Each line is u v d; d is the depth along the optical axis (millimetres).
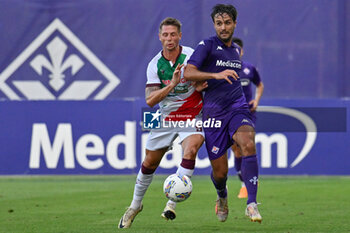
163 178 38844
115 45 36750
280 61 36250
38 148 37062
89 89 36969
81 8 36750
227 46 20734
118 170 37062
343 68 36062
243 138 19406
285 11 36000
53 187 34781
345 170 36750
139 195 20609
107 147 36969
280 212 24641
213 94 20219
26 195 31047
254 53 36219
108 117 36938
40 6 36844
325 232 19453
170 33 20062
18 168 37031
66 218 23016
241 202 28172
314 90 36344
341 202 27875
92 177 40281
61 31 36875
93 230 19969
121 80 36844
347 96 36281
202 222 21984
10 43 36938
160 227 20672
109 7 36656
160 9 36375
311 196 30141
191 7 36219
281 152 36844
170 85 19375
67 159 37062
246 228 20391
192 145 19797
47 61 36969
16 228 20562
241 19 36188
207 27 36219
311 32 36000
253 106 31734
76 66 36938
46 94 37062
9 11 36875
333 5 35875
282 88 36406
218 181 20656
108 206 26719
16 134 37062
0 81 37000
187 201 28312
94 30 36781
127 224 20484
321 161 36781
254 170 19078
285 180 37812
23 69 37000
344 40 35938
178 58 20422
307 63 36156
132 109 36875
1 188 34344
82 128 37000
